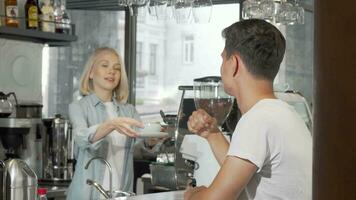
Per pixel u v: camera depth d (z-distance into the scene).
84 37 6.05
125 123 3.21
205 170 2.39
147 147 4.19
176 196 2.36
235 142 1.59
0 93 4.26
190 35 5.83
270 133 1.60
